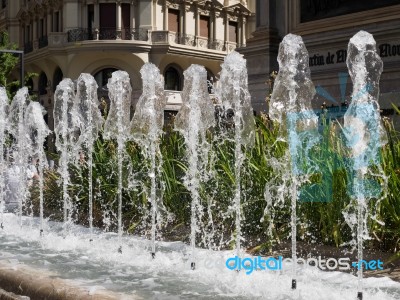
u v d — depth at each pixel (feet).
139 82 134.72
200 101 25.64
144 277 17.74
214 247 23.70
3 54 129.08
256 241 23.47
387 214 21.17
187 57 139.74
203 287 16.40
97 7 132.87
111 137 32.01
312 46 50.90
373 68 19.60
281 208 23.71
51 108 141.18
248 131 24.72
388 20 46.16
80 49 131.64
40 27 148.15
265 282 17.04
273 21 56.34
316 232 23.00
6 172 39.93
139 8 133.69
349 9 48.96
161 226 28.32
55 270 18.69
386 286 16.72
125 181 30.48
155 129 27.71
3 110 42.16
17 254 22.15
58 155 37.99
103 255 21.72
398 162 21.99
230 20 150.51
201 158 26.73
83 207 33.60
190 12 142.20
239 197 23.32
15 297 14.37
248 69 57.26
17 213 37.81
